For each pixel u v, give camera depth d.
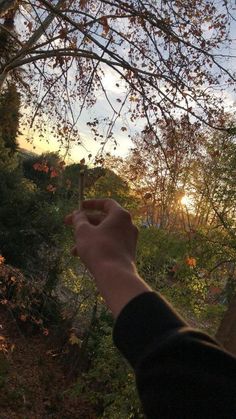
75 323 19.47
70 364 18.34
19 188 21.77
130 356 0.66
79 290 17.64
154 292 0.72
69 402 16.53
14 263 20.88
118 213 0.82
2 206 21.12
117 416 10.80
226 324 8.45
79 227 0.82
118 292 0.72
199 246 11.35
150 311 0.68
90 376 11.95
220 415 0.58
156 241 11.59
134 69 7.64
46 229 20.06
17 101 11.66
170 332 0.66
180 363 0.62
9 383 16.17
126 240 0.80
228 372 0.62
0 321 19.81
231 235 11.23
